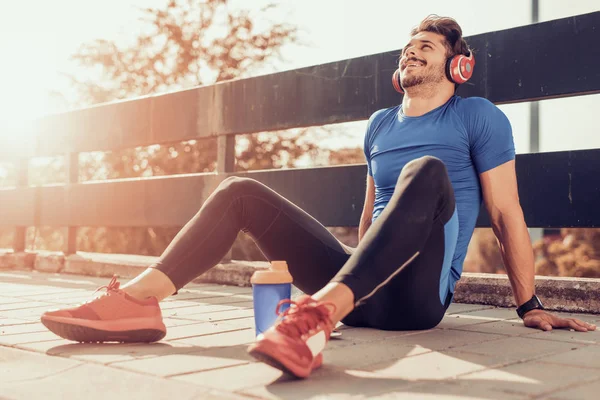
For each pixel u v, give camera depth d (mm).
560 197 3428
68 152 6414
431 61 2426
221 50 10961
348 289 1751
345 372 1767
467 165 2408
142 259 5609
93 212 6055
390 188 2496
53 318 2129
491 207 2449
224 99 5137
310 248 2379
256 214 2330
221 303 3594
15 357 2098
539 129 9516
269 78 4859
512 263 2529
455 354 2023
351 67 4395
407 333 2439
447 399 1485
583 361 1918
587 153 3350
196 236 2252
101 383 1754
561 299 3260
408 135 2449
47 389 1718
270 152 10281
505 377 1708
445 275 2268
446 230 2076
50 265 6195
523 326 2645
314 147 10453
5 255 6680
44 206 6508
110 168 10320
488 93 3711
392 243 1804
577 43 3404
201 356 2010
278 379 1688
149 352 2082
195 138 5344
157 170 10055
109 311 2182
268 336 1627
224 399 1537
